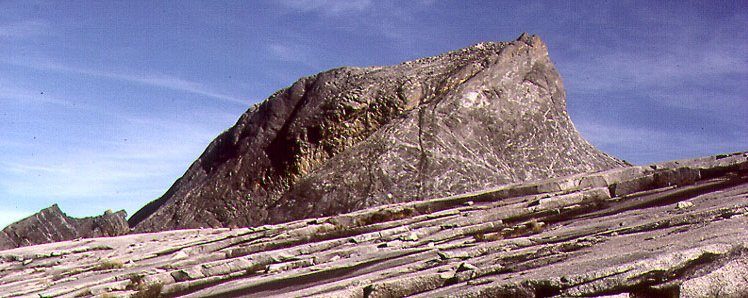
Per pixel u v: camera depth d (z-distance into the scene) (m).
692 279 8.57
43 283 23.36
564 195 23.09
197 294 17.27
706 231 11.02
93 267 24.83
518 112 45.12
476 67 46.34
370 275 14.02
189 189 46.38
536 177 42.19
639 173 24.73
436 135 42.59
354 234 23.92
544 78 47.34
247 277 19.30
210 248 25.81
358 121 44.16
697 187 21.05
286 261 20.23
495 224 21.05
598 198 22.83
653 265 8.99
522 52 47.84
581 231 15.98
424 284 11.69
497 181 40.44
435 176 40.19
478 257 14.09
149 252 26.70
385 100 44.56
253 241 25.48
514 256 12.84
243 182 44.31
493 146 43.25
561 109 47.16
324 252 20.20
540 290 9.19
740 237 9.73
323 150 43.66
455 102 44.12
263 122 46.53
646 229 14.08
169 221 43.94
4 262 29.66
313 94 45.94
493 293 9.45
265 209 42.12
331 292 11.95
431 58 49.16
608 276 8.96
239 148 46.16
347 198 39.88
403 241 20.55
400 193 39.34
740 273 8.77
